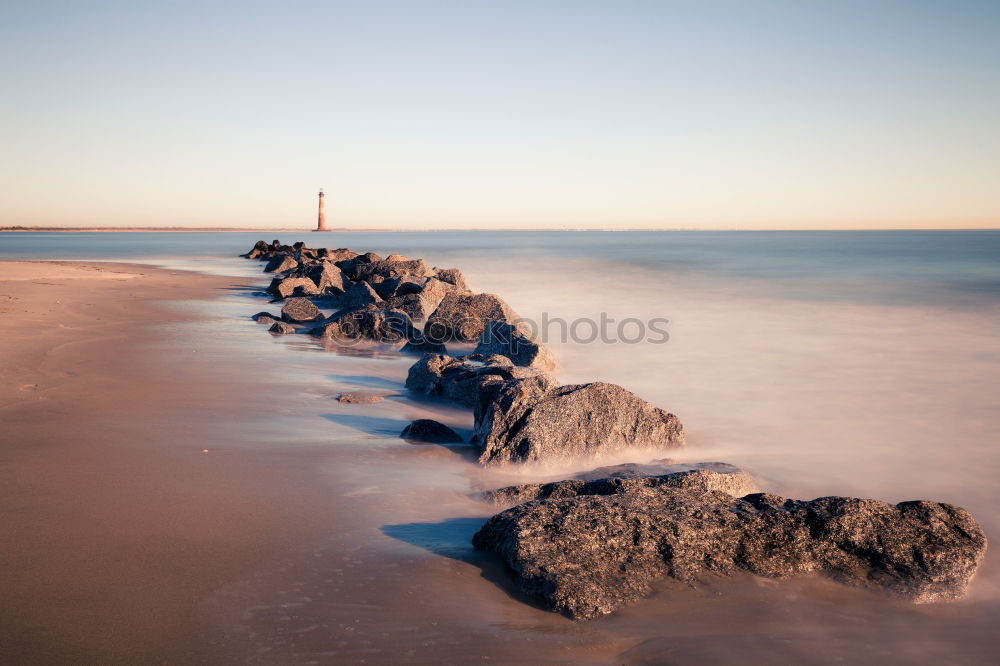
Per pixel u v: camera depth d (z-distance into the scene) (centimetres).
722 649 452
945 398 1297
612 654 442
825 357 1734
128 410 1003
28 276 3494
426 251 9038
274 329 1947
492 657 430
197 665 410
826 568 551
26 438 848
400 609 480
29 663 407
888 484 830
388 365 1530
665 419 916
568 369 1581
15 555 539
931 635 482
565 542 542
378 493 707
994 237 16388
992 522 712
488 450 834
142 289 3119
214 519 621
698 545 554
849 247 9538
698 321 2420
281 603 481
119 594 486
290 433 922
